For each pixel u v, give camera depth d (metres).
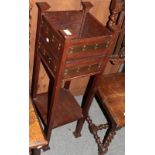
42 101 1.58
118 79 1.63
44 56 1.23
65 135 1.73
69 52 1.01
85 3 1.26
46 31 1.11
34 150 1.12
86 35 1.29
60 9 1.34
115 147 1.74
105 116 1.94
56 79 1.13
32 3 1.17
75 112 1.55
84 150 1.67
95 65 1.19
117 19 1.39
